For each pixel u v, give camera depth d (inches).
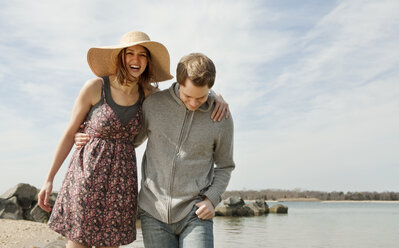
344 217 924.6
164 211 92.0
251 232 469.4
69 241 92.8
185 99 90.6
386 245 378.6
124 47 99.6
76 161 95.2
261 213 956.6
